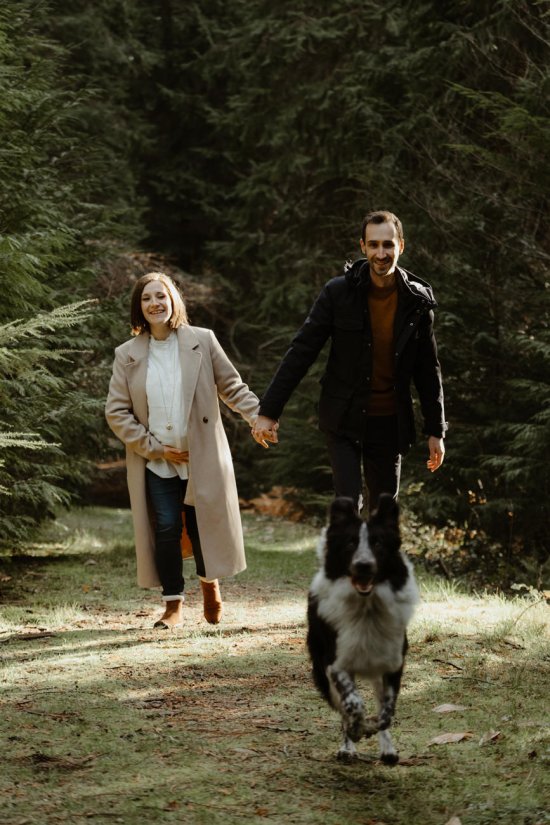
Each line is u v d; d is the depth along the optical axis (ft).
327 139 46.68
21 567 29.01
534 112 30.81
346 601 11.50
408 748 12.32
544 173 30.63
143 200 58.59
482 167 34.50
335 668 11.60
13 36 30.81
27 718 13.29
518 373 32.89
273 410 15.81
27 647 17.88
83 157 34.63
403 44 41.50
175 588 19.97
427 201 34.45
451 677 15.48
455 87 30.01
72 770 11.41
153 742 12.39
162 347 20.01
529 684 15.02
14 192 26.76
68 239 27.81
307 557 32.91
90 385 31.81
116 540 36.17
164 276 20.17
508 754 11.90
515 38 33.83
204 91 68.95
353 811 10.33
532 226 33.12
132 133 60.80
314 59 51.13
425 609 21.27
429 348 15.75
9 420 25.21
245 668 16.19
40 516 29.19
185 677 15.61
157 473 19.83
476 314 32.68
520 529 32.45
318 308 15.60
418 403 32.09
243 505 55.47
